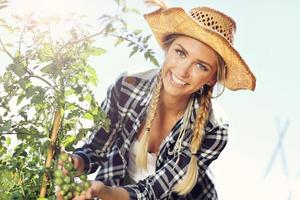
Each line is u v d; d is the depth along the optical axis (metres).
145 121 2.36
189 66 2.18
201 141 2.32
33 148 1.77
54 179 1.69
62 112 1.75
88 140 2.36
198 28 2.12
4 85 1.75
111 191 1.99
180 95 2.29
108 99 2.37
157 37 2.30
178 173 2.30
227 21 2.22
